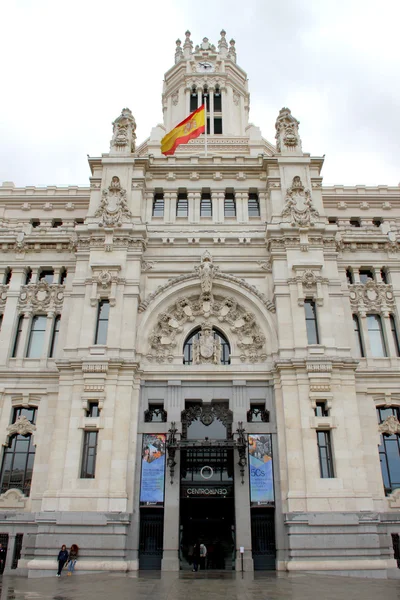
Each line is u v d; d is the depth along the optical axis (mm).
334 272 37688
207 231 39938
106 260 37531
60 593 19500
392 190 48188
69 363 33906
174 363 35656
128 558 29844
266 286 38062
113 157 41906
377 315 39125
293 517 29688
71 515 29672
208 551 31578
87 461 31906
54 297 39094
